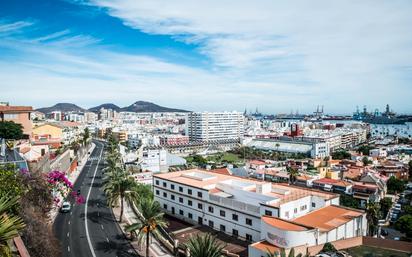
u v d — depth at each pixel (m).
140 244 61.75
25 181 48.19
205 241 42.66
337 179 136.62
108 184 82.12
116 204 83.06
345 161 185.25
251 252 54.59
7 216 24.47
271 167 176.88
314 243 54.25
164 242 63.69
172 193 87.75
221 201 73.38
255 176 147.88
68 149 145.88
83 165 164.88
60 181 68.56
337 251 53.34
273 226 55.59
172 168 170.00
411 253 54.59
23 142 116.44
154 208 56.28
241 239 68.81
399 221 82.88
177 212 86.31
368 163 185.38
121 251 60.41
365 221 67.19
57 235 67.31
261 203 65.44
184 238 69.56
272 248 53.72
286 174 143.50
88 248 61.19
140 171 149.00
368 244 58.91
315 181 128.50
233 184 84.06
